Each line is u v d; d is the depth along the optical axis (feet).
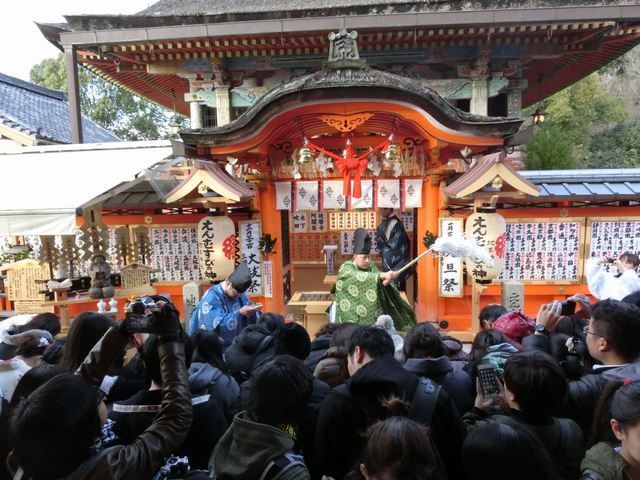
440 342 9.27
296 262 38.04
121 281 23.62
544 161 52.26
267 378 6.48
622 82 91.91
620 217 25.73
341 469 7.15
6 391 9.62
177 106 59.26
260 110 20.17
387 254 26.11
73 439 4.90
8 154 25.57
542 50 36.55
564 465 6.62
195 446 7.48
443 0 39.68
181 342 6.60
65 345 10.04
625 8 30.07
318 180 25.23
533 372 6.67
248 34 32.78
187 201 22.68
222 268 23.63
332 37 20.94
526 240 26.30
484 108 38.09
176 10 48.73
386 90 19.52
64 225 19.06
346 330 10.69
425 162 24.56
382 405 7.00
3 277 28.68
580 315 13.58
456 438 6.95
